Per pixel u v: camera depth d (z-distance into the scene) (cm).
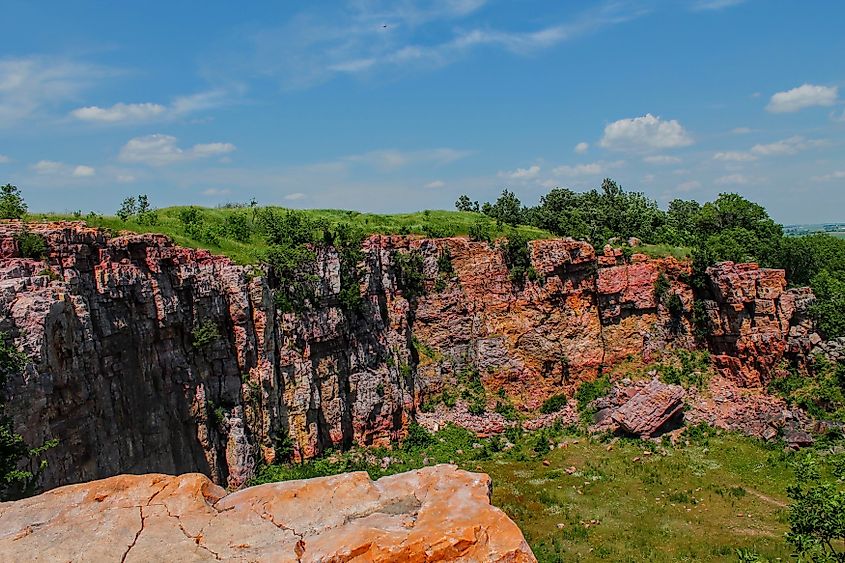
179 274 4153
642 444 5588
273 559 1236
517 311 6538
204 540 1325
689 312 6706
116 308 3603
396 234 6625
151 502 1442
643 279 6688
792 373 6006
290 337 4925
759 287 6181
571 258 6588
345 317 5528
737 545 3903
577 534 4106
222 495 1559
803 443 5362
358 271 5744
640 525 4225
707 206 8762
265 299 4703
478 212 8350
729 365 6378
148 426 3725
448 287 6494
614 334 6712
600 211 8244
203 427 4225
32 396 2636
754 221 8388
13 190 3884
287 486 1523
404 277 6369
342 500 1475
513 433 5938
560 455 5519
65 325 3027
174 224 5156
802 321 6131
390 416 5647
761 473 5003
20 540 1307
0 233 3162
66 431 2978
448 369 6412
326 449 5225
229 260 4650
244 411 4544
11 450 2347
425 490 1514
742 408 5944
